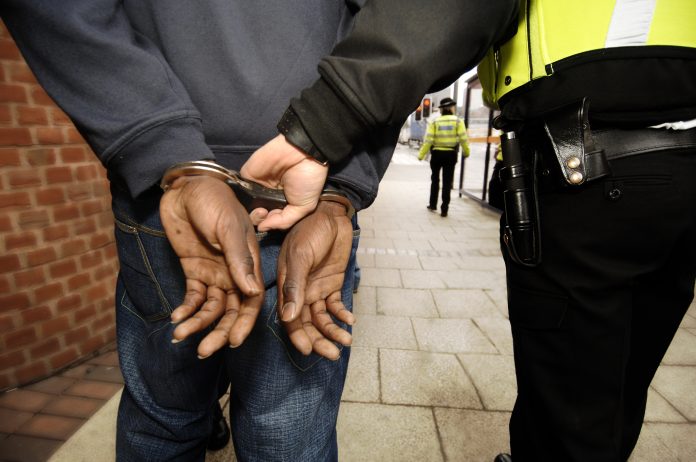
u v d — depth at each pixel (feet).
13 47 5.32
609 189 2.43
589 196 2.49
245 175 2.01
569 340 2.69
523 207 2.80
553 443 2.96
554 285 2.71
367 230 15.92
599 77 2.37
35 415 5.42
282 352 2.28
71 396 5.80
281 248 2.00
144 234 2.23
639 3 2.25
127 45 1.81
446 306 8.68
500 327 7.75
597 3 2.31
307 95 1.83
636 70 2.30
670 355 6.75
